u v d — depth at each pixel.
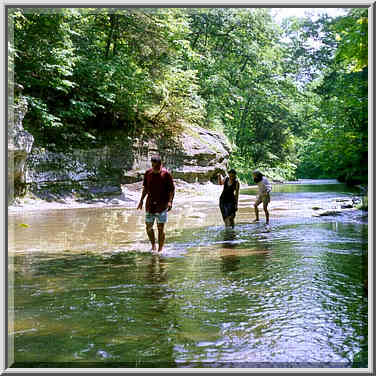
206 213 11.31
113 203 13.47
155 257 5.71
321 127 12.80
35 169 12.72
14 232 7.82
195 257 5.70
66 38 13.84
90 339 2.91
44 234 7.59
